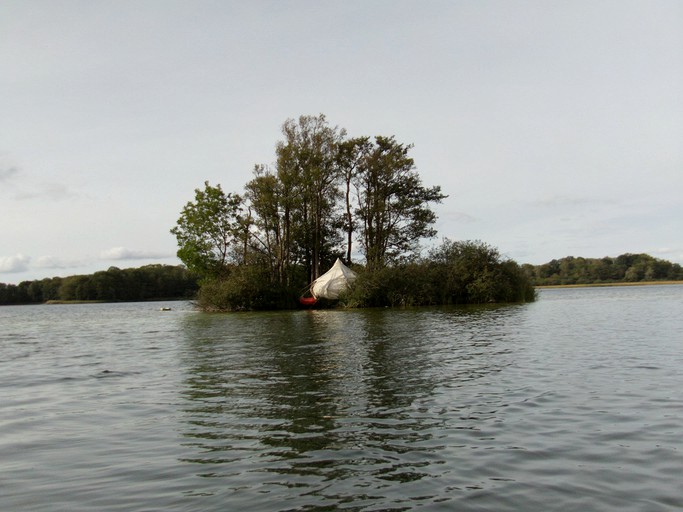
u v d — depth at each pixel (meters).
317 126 57.53
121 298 137.25
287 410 10.38
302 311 50.31
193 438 8.62
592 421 9.03
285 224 58.41
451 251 56.59
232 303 53.78
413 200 59.53
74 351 22.36
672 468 6.75
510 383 12.46
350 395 11.59
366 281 53.00
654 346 18.66
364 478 6.63
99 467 7.36
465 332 25.11
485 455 7.42
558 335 23.11
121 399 11.91
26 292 163.88
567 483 6.36
